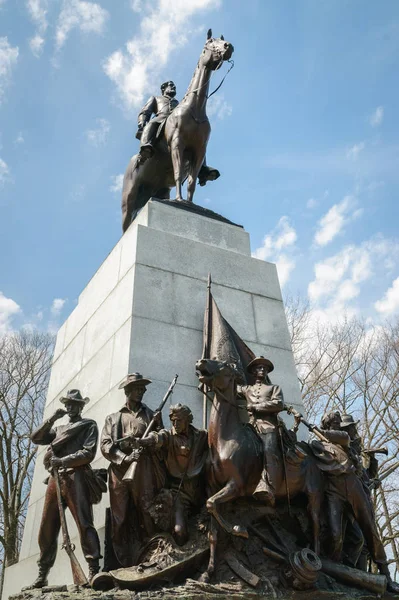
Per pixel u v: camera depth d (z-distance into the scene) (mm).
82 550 5895
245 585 5418
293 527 6305
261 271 9289
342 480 6523
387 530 21672
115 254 9133
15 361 22797
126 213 11008
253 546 5852
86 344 8977
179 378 7336
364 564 6719
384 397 20938
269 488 5957
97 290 9359
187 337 7777
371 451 7641
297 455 6219
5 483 20109
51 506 6273
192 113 10156
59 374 9945
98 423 7484
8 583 8336
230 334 7660
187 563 5477
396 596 6137
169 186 11266
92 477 6141
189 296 8234
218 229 9586
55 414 6637
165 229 9039
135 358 7227
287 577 5613
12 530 19422
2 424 22125
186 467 6023
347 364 22234
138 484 5820
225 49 10039
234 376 6434
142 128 11156
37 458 9625
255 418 6543
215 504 5664
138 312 7637
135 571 5324
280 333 8734
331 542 6254
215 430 6133
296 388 8227
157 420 6148
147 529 5773
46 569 6309
